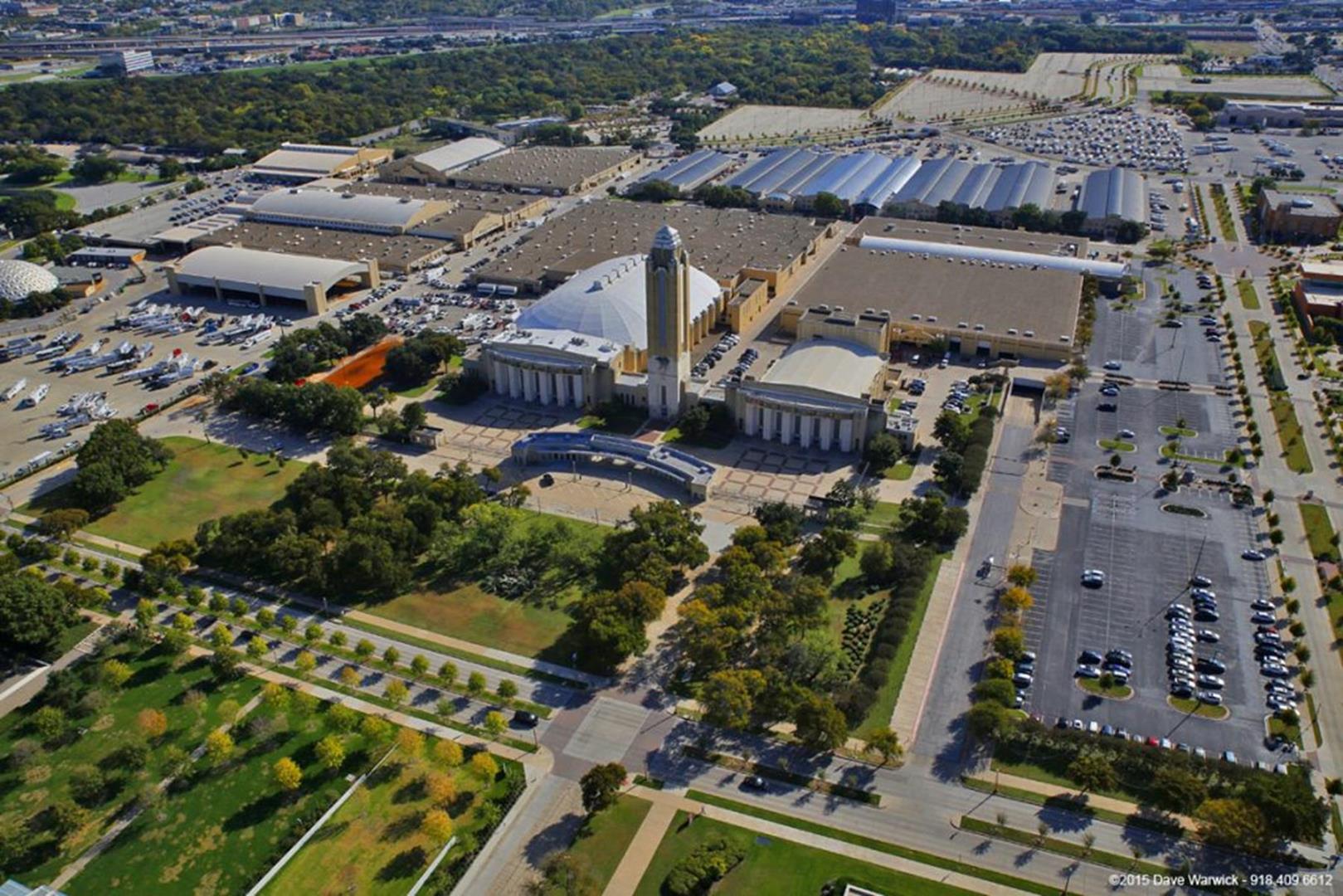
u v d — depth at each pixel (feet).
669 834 528.22
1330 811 533.96
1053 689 622.13
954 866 507.71
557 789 556.92
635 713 611.88
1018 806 542.98
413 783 561.02
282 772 541.34
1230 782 540.11
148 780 562.66
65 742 590.14
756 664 636.89
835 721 563.89
